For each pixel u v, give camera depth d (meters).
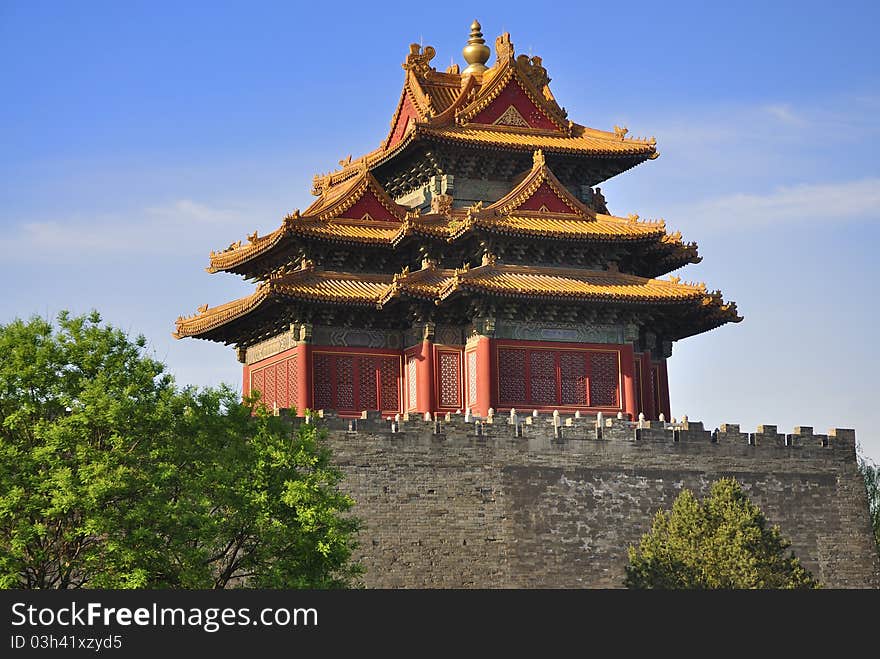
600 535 90.94
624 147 111.75
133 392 69.62
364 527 85.00
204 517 67.94
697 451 94.62
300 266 104.38
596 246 104.31
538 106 112.25
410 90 114.88
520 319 101.00
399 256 105.75
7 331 70.25
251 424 73.81
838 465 98.69
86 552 67.81
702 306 109.44
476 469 88.56
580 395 101.50
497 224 101.00
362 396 101.81
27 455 67.56
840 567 97.38
